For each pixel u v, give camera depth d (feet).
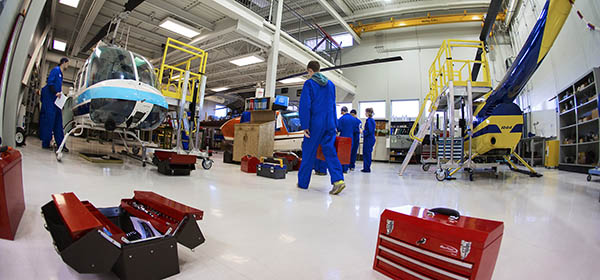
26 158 11.15
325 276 3.07
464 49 35.88
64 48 36.24
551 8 11.62
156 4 21.97
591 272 3.39
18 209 3.97
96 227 2.41
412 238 2.99
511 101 14.46
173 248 2.89
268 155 17.24
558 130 22.65
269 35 25.13
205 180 9.98
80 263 2.32
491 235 2.57
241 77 41.91
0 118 7.27
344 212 6.19
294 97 48.60
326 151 8.76
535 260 3.75
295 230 4.69
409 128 34.47
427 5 34.40
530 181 13.53
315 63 9.11
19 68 9.03
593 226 5.47
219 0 20.39
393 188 10.47
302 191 8.84
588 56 18.79
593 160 18.22
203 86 14.51
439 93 16.29
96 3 21.58
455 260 2.62
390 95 39.17
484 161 20.21
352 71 41.98
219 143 46.91
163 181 9.05
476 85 14.14
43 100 15.21
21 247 3.28
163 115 12.36
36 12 9.00
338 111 42.73
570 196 9.02
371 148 18.70
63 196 3.27
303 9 37.22
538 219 5.99
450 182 12.97
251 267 3.19
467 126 14.35
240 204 6.43
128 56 12.02
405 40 39.14
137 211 3.92
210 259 3.35
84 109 11.06
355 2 35.78
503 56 33.76
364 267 3.36
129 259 2.55
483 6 33.30
